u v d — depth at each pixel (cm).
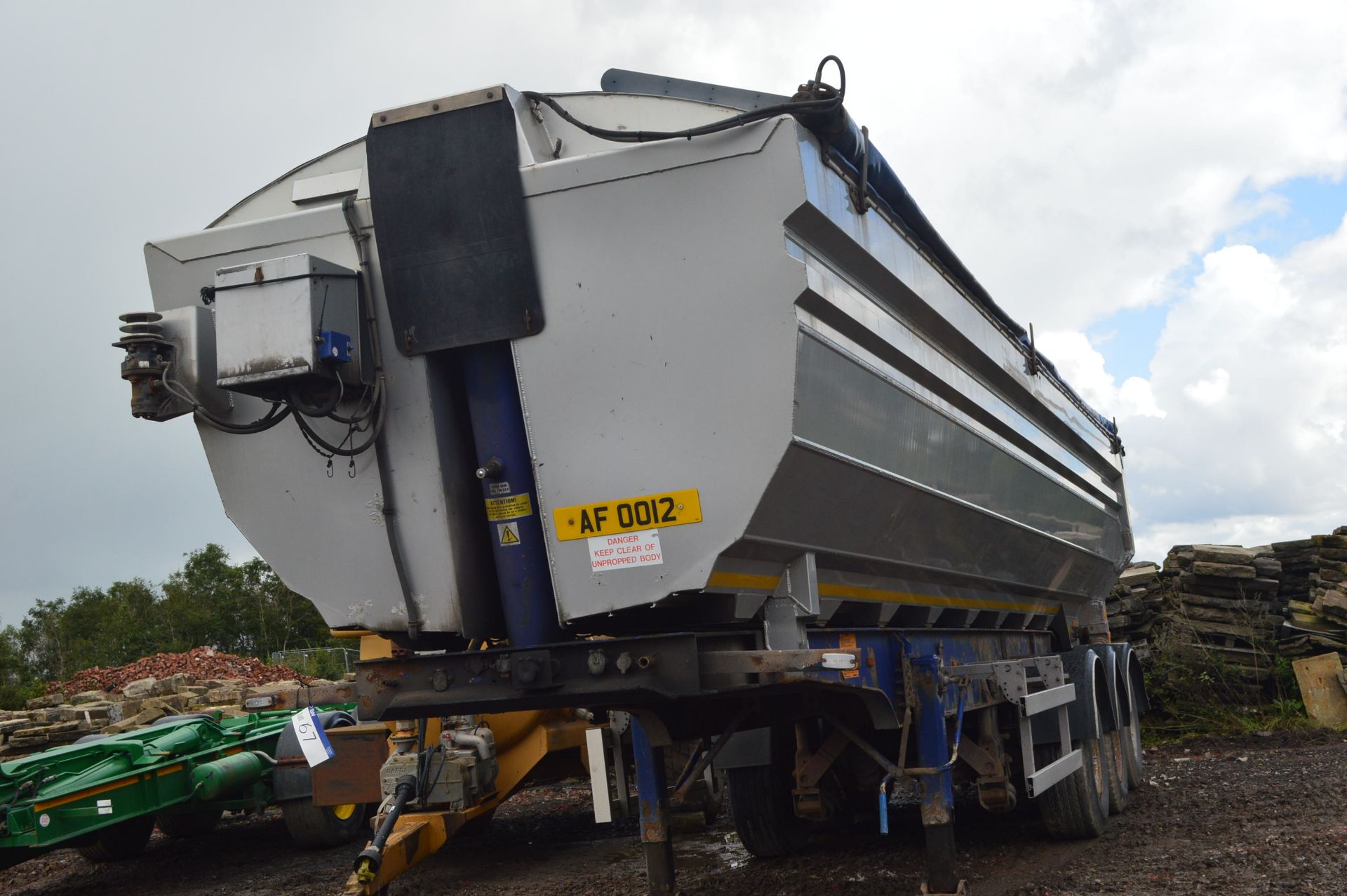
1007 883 599
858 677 466
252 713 1024
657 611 433
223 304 397
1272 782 927
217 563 6606
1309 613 1415
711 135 397
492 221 411
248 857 909
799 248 409
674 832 852
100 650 6062
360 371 415
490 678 411
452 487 431
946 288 610
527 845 852
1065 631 977
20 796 718
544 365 412
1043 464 843
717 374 398
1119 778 826
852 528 489
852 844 734
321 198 441
